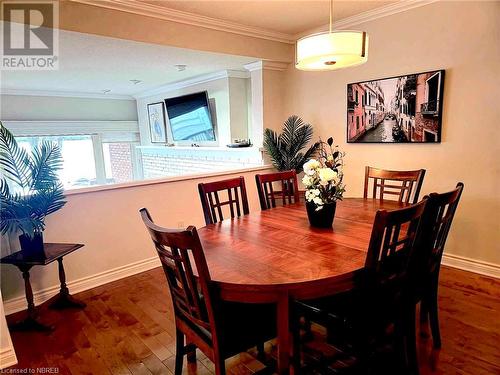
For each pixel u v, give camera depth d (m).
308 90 4.11
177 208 3.40
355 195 3.76
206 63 4.18
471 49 2.71
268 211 2.45
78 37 2.88
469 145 2.82
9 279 2.53
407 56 3.11
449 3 2.79
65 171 6.61
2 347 1.94
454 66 2.82
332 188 1.95
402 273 1.50
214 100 5.24
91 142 6.91
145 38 3.04
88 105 6.73
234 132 5.07
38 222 2.26
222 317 1.48
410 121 3.14
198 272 1.30
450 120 2.90
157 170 7.18
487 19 2.60
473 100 2.75
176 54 3.63
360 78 3.53
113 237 3.01
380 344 1.55
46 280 2.69
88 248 2.87
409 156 3.22
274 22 3.54
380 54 3.32
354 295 1.59
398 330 1.61
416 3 2.97
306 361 1.89
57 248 2.46
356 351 1.50
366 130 3.53
